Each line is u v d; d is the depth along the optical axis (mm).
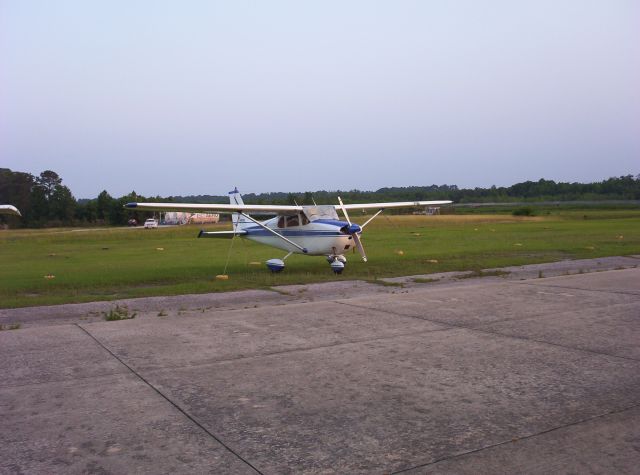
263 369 5605
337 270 14922
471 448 3744
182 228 54812
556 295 9891
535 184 144625
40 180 98250
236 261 19453
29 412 4465
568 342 6527
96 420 4293
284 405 4586
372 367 5621
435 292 10547
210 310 9297
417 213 84062
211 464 3553
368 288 11938
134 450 3764
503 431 4016
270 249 25656
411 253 20172
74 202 99000
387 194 112875
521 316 8094
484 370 5469
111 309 9508
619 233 30109
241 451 3740
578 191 137750
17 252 27438
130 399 4754
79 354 6242
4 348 6527
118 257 22578
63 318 8859
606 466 3477
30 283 13812
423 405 4543
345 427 4121
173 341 6848
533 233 31609
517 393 4801
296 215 16250
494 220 54500
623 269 13945
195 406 4582
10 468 3504
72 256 23734
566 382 5082
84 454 3705
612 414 4312
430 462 3551
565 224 43750
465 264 16047
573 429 4035
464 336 6898
